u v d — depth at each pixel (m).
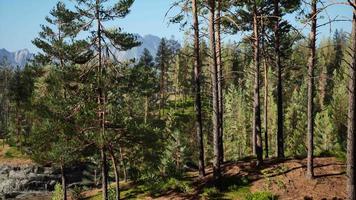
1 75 104.44
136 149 28.86
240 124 66.62
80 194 30.48
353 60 14.17
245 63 58.62
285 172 22.42
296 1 25.92
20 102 63.44
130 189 26.38
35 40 29.48
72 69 24.27
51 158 25.20
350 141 14.47
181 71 84.38
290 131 60.56
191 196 21.42
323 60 77.75
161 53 88.44
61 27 27.03
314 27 19.78
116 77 23.78
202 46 50.44
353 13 13.84
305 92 66.19
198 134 24.20
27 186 57.41
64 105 23.48
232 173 23.59
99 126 22.92
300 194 19.95
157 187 23.92
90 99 23.72
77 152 24.72
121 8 23.06
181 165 40.38
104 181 23.28
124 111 22.97
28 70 33.12
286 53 30.73
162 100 86.38
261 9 26.36
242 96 75.25
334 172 22.11
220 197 20.70
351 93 14.33
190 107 89.69
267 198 19.28
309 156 21.28
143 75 24.61
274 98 71.56
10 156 63.84
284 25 27.12
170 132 46.47
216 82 21.77
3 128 89.69
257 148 24.12
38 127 25.39
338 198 19.45
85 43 23.59
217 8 24.00
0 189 57.28
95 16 23.45
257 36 25.20
